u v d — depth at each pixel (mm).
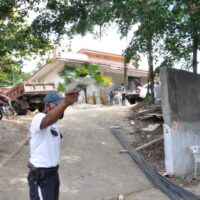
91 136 12367
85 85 3473
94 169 8898
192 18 8977
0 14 11906
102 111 17125
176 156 8656
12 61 16562
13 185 7496
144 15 9773
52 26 13086
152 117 14016
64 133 12781
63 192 7250
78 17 13094
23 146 10898
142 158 9688
